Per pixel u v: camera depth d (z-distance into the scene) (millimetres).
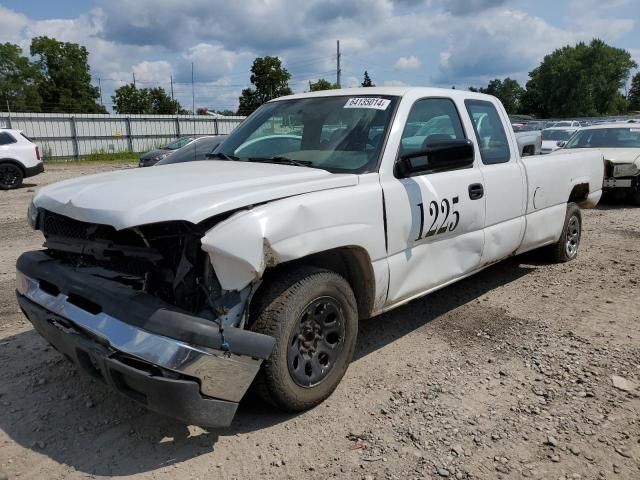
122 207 2723
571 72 94688
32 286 3283
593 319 4793
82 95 76562
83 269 3129
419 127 4090
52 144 34438
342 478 2740
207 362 2621
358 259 3537
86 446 2984
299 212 2980
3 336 4414
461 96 4648
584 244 7656
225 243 2652
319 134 4023
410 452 2932
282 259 2887
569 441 3025
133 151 37625
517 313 4961
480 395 3512
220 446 2990
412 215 3787
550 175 5605
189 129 39750
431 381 3689
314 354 3254
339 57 50438
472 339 4379
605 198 11664
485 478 2732
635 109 125188
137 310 2682
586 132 12531
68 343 2934
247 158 4105
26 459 2877
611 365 3906
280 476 2758
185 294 2799
